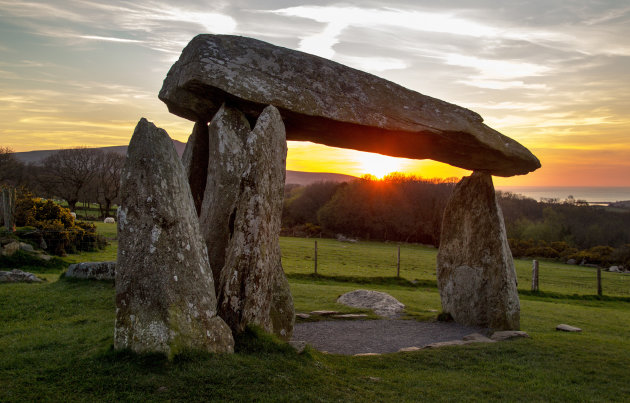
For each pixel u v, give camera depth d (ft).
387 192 203.92
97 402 18.21
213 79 32.48
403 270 108.17
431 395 24.13
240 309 25.96
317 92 34.88
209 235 31.99
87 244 83.20
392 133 37.29
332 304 54.75
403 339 39.73
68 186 195.62
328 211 209.97
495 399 24.29
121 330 22.11
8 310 33.88
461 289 47.32
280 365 23.61
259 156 27.40
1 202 74.79
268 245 28.09
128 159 23.43
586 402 24.59
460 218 48.55
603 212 222.89
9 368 21.08
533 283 79.05
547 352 33.68
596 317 54.75
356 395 22.36
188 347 22.16
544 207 241.76
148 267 22.31
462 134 39.27
